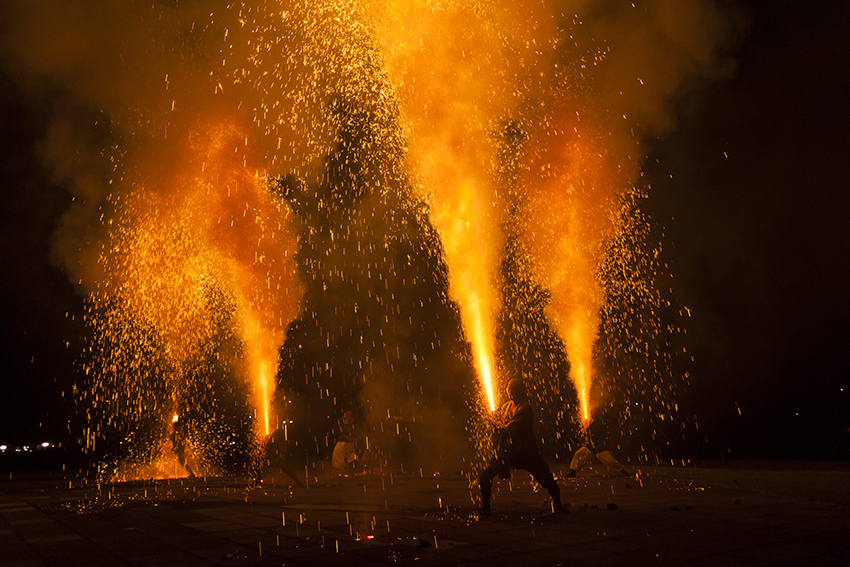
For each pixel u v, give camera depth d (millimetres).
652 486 9812
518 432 6918
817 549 4887
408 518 6824
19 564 4914
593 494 8852
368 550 5121
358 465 16156
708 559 4598
